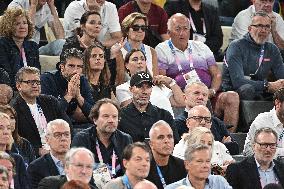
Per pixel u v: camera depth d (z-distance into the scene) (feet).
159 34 130.93
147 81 108.27
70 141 101.65
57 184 92.12
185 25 124.88
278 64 128.88
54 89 112.57
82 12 128.16
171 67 124.88
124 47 121.80
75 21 128.06
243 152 113.70
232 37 137.39
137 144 92.53
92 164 88.12
